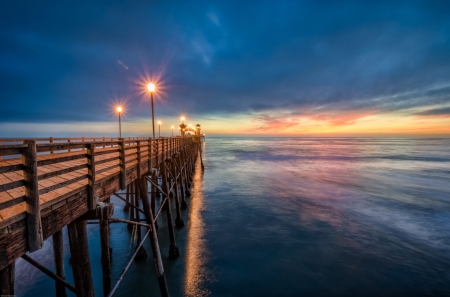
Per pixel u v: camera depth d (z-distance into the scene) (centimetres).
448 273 945
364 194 2123
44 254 1019
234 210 1678
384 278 912
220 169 3653
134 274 909
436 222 1460
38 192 282
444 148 9106
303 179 2827
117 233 1248
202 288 848
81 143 385
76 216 373
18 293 795
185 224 1414
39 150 293
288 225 1408
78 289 389
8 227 248
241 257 1050
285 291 840
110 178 516
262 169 3650
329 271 956
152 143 904
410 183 2595
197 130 6562
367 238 1238
